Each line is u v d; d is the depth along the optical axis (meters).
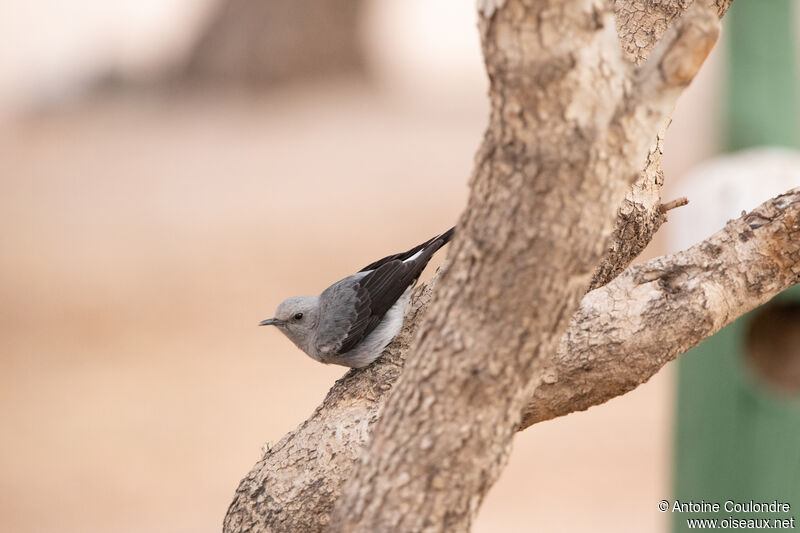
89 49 37.59
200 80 34.19
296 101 33.47
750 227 5.00
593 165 3.47
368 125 31.81
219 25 34.06
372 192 26.16
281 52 33.78
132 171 28.11
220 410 16.83
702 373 8.77
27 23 41.22
